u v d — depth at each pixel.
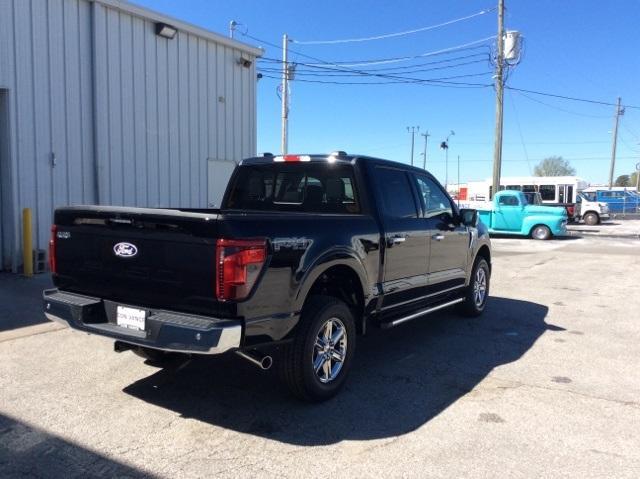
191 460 3.51
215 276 3.62
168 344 3.69
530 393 4.77
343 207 5.27
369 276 4.93
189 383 4.82
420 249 5.82
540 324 7.38
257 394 4.61
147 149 11.80
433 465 3.49
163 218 3.79
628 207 47.16
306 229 4.21
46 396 4.47
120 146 11.19
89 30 10.48
